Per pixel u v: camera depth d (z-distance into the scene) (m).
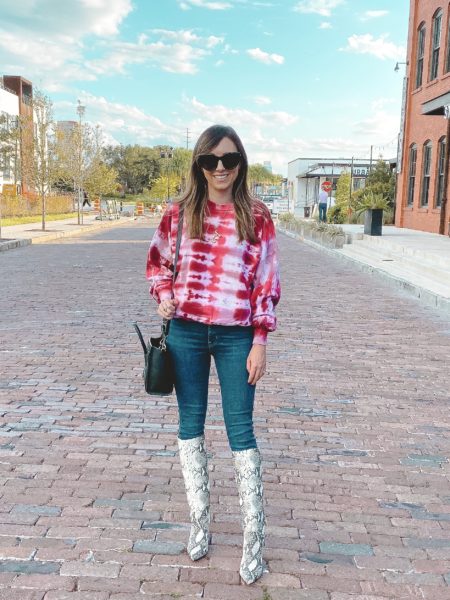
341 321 8.30
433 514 3.20
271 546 2.85
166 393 2.63
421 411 4.82
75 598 2.45
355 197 30.78
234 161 2.42
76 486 3.40
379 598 2.50
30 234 23.48
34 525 2.98
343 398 5.09
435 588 2.57
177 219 2.58
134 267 13.91
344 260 16.00
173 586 2.54
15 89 56.56
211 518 3.09
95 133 36.69
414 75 22.22
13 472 3.56
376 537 2.96
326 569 2.69
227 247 2.49
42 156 26.09
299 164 55.66
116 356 6.26
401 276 12.04
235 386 2.58
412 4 22.12
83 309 8.79
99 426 4.33
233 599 2.47
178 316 2.56
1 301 9.39
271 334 7.40
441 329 7.93
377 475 3.65
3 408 4.66
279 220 33.66
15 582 2.54
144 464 3.70
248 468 2.60
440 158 19.64
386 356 6.51
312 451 3.98
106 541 2.85
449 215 18.36
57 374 5.60
